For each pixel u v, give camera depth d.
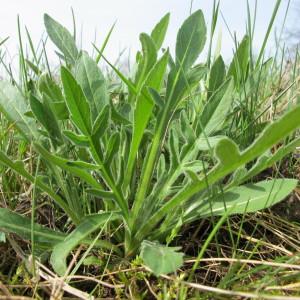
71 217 0.29
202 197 0.29
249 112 0.39
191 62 0.31
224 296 0.24
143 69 0.29
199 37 0.31
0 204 0.34
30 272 0.26
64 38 0.37
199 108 0.34
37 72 0.37
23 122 0.32
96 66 0.31
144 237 0.28
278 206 0.36
